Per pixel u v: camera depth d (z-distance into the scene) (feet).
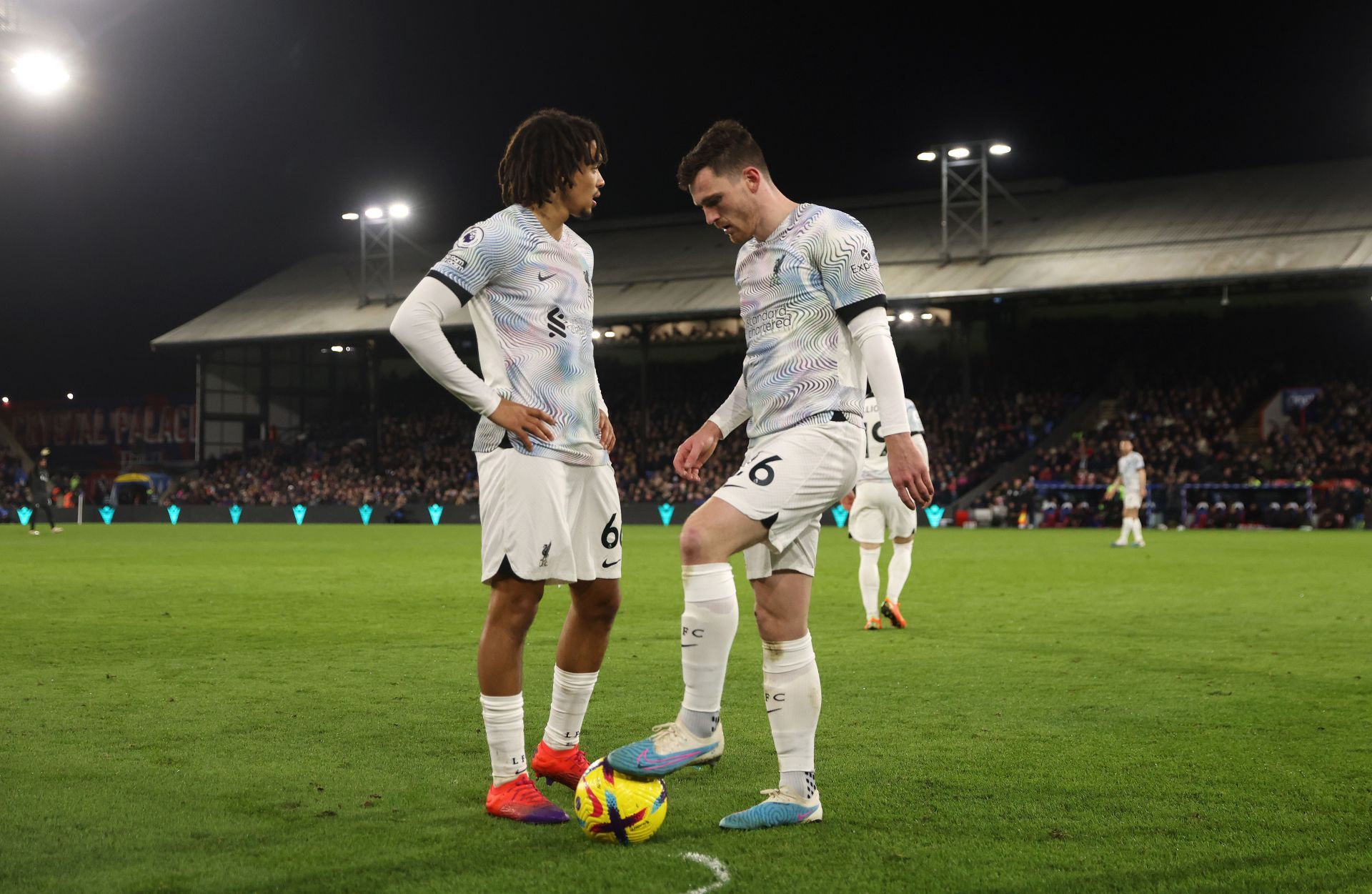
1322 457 113.50
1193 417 126.00
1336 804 11.71
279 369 175.63
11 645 24.70
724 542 11.18
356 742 14.76
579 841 10.64
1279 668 21.18
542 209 12.61
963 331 128.36
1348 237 109.40
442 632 27.22
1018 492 119.44
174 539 87.51
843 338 11.69
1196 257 113.09
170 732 15.43
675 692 18.49
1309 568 50.19
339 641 25.57
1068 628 27.86
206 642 25.27
